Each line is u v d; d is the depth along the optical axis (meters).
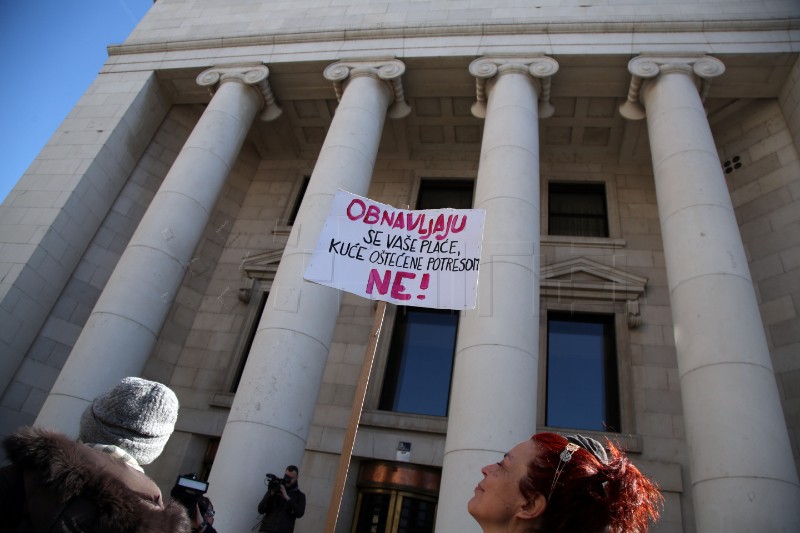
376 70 13.95
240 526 7.84
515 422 7.94
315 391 9.53
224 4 17.14
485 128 12.46
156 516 1.82
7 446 1.79
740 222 13.30
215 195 13.20
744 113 14.38
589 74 13.65
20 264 12.36
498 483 1.99
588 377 12.89
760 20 12.98
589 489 1.76
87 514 1.70
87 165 14.00
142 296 11.05
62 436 1.86
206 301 15.05
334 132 12.73
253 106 14.93
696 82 12.70
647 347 12.67
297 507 7.68
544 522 1.79
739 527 6.98
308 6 16.25
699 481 7.76
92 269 13.93
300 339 9.55
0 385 11.84
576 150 16.03
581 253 14.27
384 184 16.53
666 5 13.88
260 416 8.75
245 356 14.11
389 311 13.95
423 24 14.53
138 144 15.62
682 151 11.03
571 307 13.51
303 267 10.34
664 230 10.54
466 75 14.21
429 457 11.73
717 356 8.34
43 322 12.88
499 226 10.09
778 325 11.57
